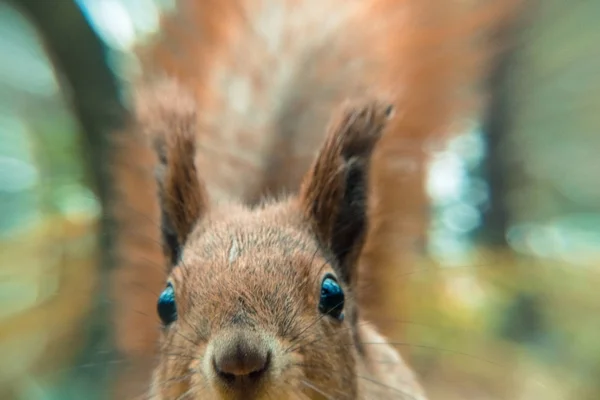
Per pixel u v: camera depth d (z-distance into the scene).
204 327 0.23
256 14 0.36
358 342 0.26
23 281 0.40
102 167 0.36
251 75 0.34
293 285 0.24
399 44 0.36
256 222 0.25
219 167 0.31
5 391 0.37
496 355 0.40
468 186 0.48
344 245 0.26
